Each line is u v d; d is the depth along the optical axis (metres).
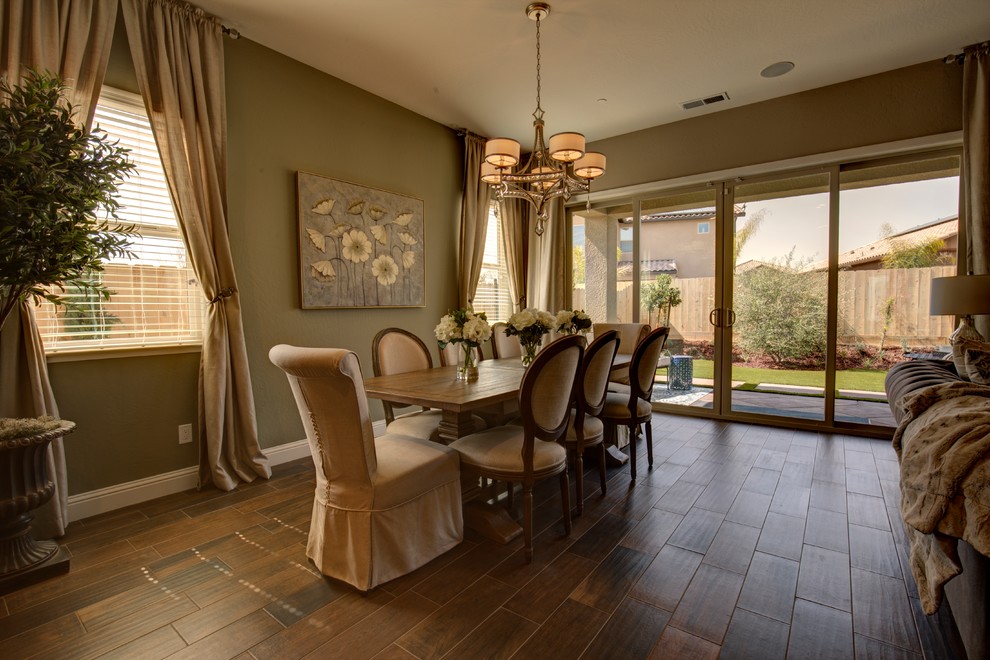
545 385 2.04
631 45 3.16
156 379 2.74
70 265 1.85
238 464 2.95
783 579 1.86
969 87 3.21
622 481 2.92
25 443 1.85
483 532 2.26
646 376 3.01
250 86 3.12
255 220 3.17
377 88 3.82
